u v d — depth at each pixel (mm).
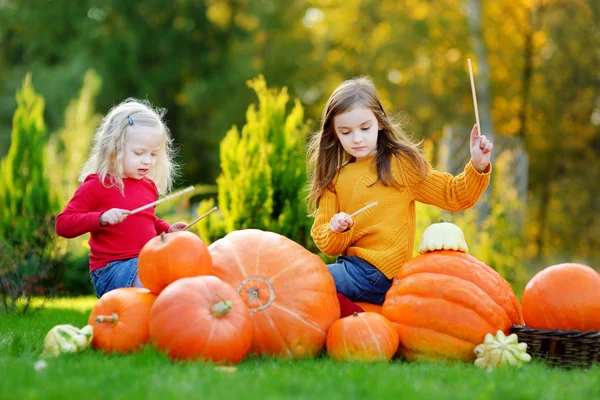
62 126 28734
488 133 24047
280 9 34219
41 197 11133
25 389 4207
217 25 35156
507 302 5906
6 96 32906
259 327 5723
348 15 32281
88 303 11172
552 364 5578
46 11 34562
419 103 29438
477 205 14039
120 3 33250
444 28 28422
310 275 5953
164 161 7266
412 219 6688
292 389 4332
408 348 5863
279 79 33719
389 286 6422
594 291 5668
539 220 30234
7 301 9406
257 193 9000
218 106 34562
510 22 27938
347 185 6648
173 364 5043
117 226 6652
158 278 5570
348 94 6500
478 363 5520
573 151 30219
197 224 10070
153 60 34656
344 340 5645
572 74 28531
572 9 27562
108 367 4805
